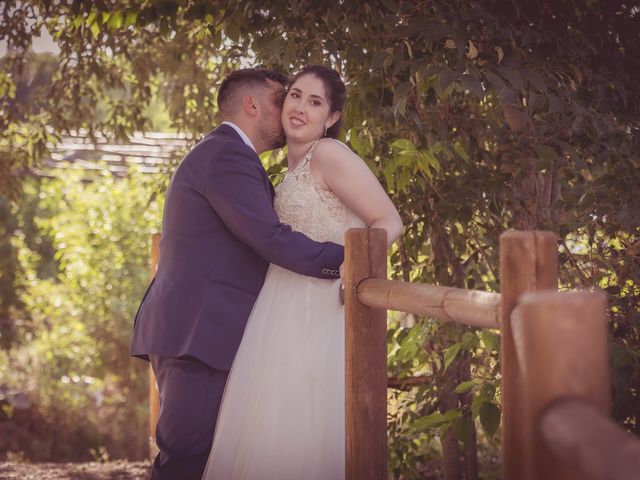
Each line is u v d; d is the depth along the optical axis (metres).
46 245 10.92
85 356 8.77
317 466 2.46
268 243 2.40
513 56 2.80
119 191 8.41
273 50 2.99
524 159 3.11
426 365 3.96
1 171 5.04
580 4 3.12
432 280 3.42
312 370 2.48
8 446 8.71
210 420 2.49
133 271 8.40
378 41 3.03
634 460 0.82
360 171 2.54
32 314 10.37
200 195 2.54
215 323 2.47
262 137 2.79
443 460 3.58
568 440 0.95
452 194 3.10
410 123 3.04
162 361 2.57
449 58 2.75
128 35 4.36
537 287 1.41
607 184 2.90
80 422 8.83
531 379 1.07
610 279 2.96
